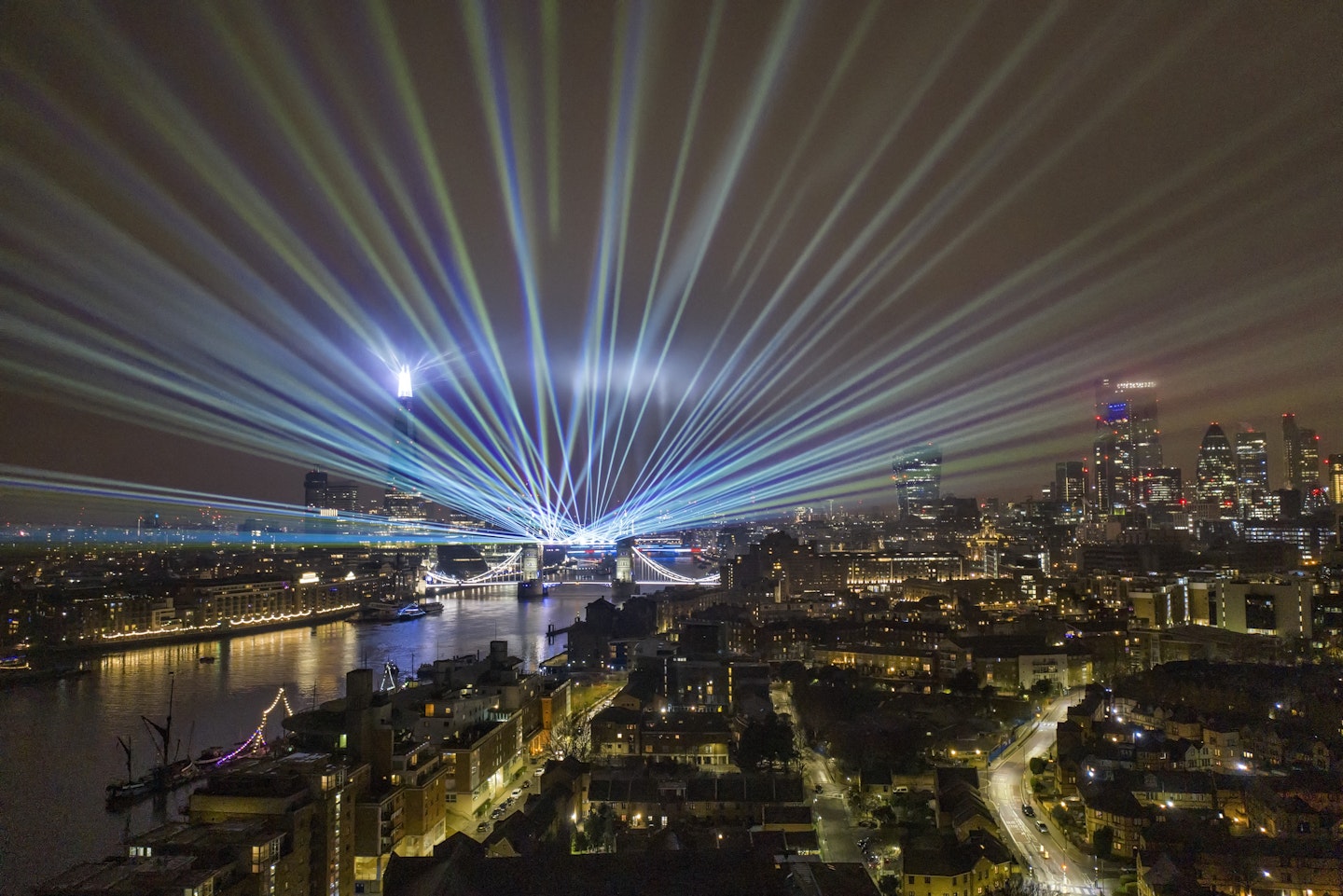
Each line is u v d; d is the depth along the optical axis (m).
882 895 152.88
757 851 147.88
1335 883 148.62
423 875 139.62
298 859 143.75
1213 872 150.75
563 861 142.25
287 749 180.75
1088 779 191.75
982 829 171.00
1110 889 157.12
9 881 171.75
